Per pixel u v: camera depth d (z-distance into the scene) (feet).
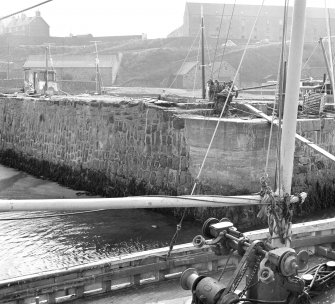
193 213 59.88
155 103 70.18
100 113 78.54
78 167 84.17
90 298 26.32
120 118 74.02
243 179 54.34
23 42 379.55
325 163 63.21
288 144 22.17
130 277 27.55
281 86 23.67
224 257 29.60
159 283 27.91
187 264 28.68
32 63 283.38
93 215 64.23
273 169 54.85
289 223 22.29
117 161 74.69
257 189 54.29
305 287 22.48
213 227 20.93
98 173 78.89
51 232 58.03
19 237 56.34
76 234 57.06
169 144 63.93
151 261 28.12
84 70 276.62
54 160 91.76
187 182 60.18
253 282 19.88
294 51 21.63
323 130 62.95
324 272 24.22
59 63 280.51
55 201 16.96
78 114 84.53
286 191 22.17
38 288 25.58
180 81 241.55
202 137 57.47
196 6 341.41
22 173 99.25
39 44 378.32
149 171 67.82
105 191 77.05
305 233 32.73
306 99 71.82
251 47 285.84
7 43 372.38
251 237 30.07
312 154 61.82
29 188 84.23
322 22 318.86
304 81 108.88
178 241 53.78
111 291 27.02
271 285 19.72
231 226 21.06
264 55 278.67
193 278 20.03
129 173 71.97
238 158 54.29
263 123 54.13
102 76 277.85
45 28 401.08
